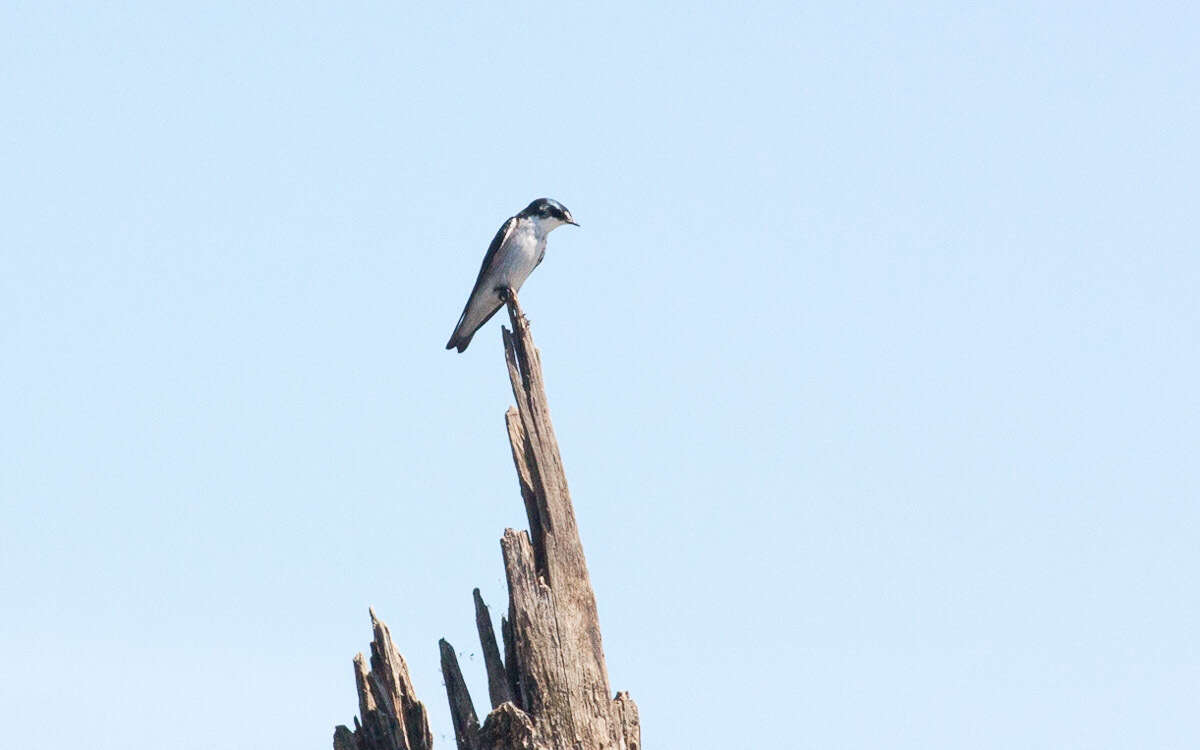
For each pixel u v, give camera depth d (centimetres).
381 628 1443
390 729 1415
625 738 1443
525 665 1418
